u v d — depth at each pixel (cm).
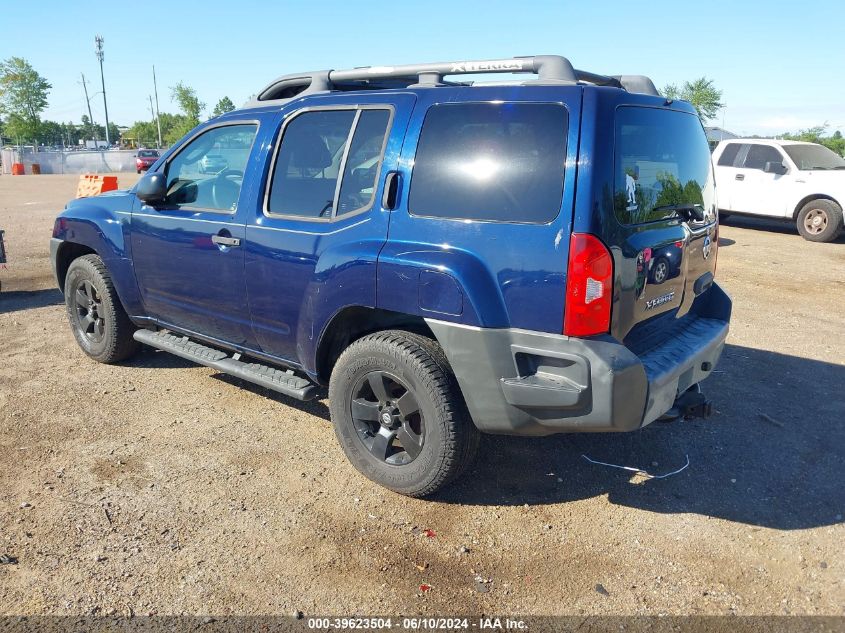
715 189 410
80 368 528
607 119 290
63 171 4828
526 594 283
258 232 392
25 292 782
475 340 303
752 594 285
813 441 423
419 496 349
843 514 344
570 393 287
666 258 333
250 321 412
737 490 366
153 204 463
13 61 7106
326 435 422
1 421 430
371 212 343
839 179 1181
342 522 330
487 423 314
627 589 286
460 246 309
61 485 357
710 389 505
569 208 285
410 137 334
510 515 339
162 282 463
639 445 415
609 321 292
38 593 277
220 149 434
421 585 287
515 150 302
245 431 425
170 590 280
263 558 302
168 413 448
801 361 570
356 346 348
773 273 929
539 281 289
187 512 335
